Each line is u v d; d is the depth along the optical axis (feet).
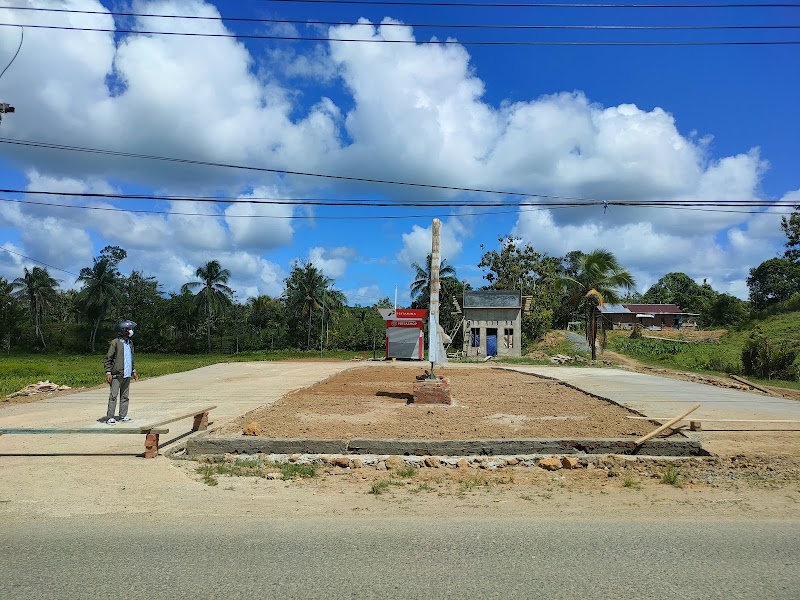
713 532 17.63
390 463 27.71
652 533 17.46
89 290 214.28
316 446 29.81
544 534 17.28
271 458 28.81
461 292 171.42
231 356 177.47
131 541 16.65
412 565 14.61
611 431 33.88
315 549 15.85
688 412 32.63
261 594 12.89
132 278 239.09
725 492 23.20
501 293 136.36
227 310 218.38
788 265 214.07
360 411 43.19
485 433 33.19
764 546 16.25
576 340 163.84
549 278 177.27
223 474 25.68
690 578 13.84
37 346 223.10
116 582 13.60
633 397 53.31
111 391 36.76
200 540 16.70
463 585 13.37
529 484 24.47
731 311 232.32
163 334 224.33
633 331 190.49
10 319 220.02
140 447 30.60
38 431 27.61
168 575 14.01
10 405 52.60
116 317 223.71
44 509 20.02
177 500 21.35
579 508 20.66
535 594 12.87
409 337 128.16
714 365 99.30
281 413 42.14
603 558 15.17
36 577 13.92
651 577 13.88
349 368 101.65
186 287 209.36
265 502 21.27
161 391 62.08
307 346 196.54
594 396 52.75
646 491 23.31
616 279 117.39
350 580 13.65
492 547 16.02
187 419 40.29
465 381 71.31
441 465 27.99
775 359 85.51
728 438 33.30
